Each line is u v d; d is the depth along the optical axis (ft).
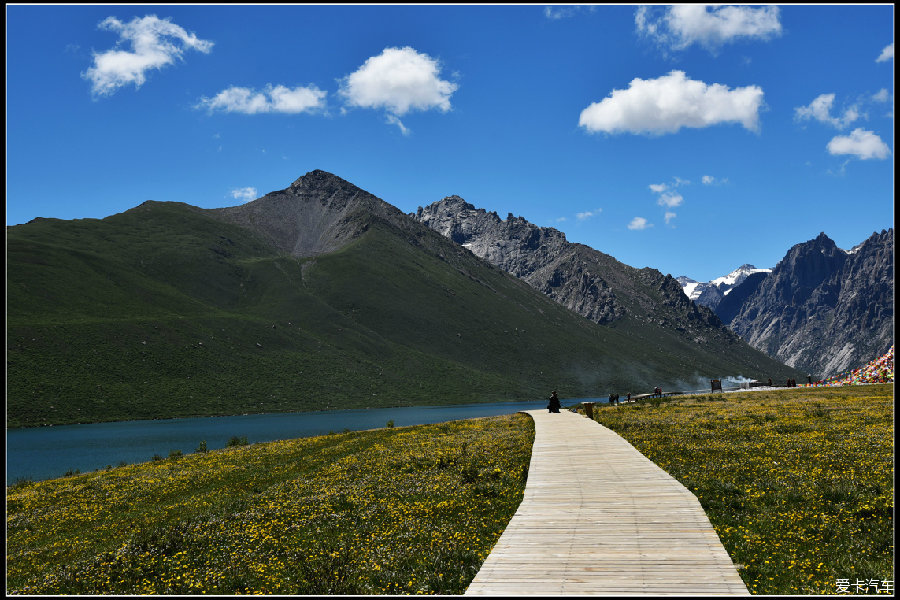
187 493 95.66
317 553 52.26
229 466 123.75
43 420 645.51
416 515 63.16
